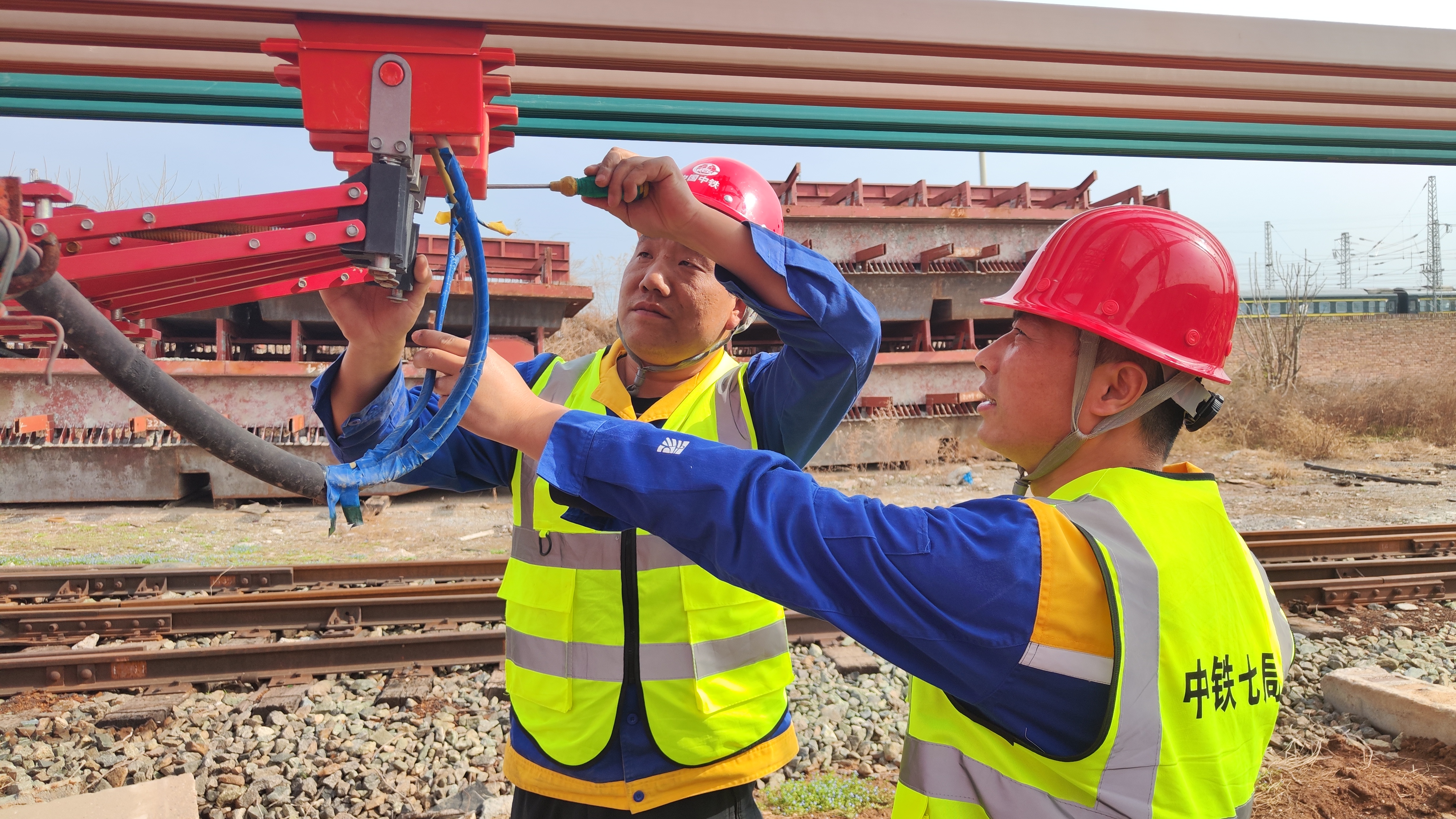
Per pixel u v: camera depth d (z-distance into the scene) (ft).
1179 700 2.90
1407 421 54.44
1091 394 3.45
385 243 3.22
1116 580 2.88
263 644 14.73
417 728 12.27
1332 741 11.93
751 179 5.80
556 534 5.28
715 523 2.96
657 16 3.82
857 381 4.88
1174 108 6.23
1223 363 3.58
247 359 36.86
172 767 11.09
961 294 40.60
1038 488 3.78
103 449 28.91
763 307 4.36
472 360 3.06
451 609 16.70
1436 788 10.50
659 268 5.37
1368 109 6.41
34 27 3.97
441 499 33.01
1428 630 17.28
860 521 2.92
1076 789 2.96
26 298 2.41
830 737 12.00
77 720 12.36
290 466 2.83
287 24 4.10
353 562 19.86
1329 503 32.30
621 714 5.06
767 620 5.41
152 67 4.92
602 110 5.96
